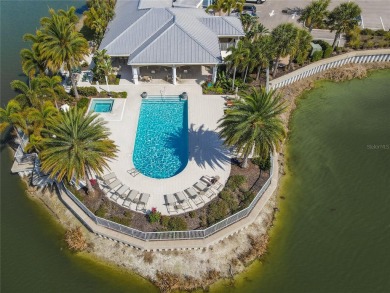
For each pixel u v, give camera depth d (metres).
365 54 58.88
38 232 34.94
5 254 33.25
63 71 51.91
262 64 45.75
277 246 34.62
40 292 30.88
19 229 35.16
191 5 59.56
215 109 46.34
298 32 47.62
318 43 58.69
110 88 49.38
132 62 46.09
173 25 48.12
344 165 42.97
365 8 71.19
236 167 38.62
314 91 54.72
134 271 31.83
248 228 35.03
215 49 48.41
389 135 47.16
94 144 31.22
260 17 68.00
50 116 35.41
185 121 45.25
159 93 48.66
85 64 53.69
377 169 42.47
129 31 50.28
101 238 33.75
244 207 34.25
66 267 32.38
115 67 53.44
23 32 67.38
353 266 33.12
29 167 38.78
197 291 30.84
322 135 47.19
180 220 32.94
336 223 36.69
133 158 40.16
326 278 32.22
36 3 78.06
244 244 33.81
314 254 34.00
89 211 33.25
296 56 53.69
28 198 37.75
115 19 57.50
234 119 33.12
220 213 33.72
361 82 56.97
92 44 59.41
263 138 32.69
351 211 37.84
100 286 31.11
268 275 32.31
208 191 36.03
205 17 53.72
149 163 39.62
